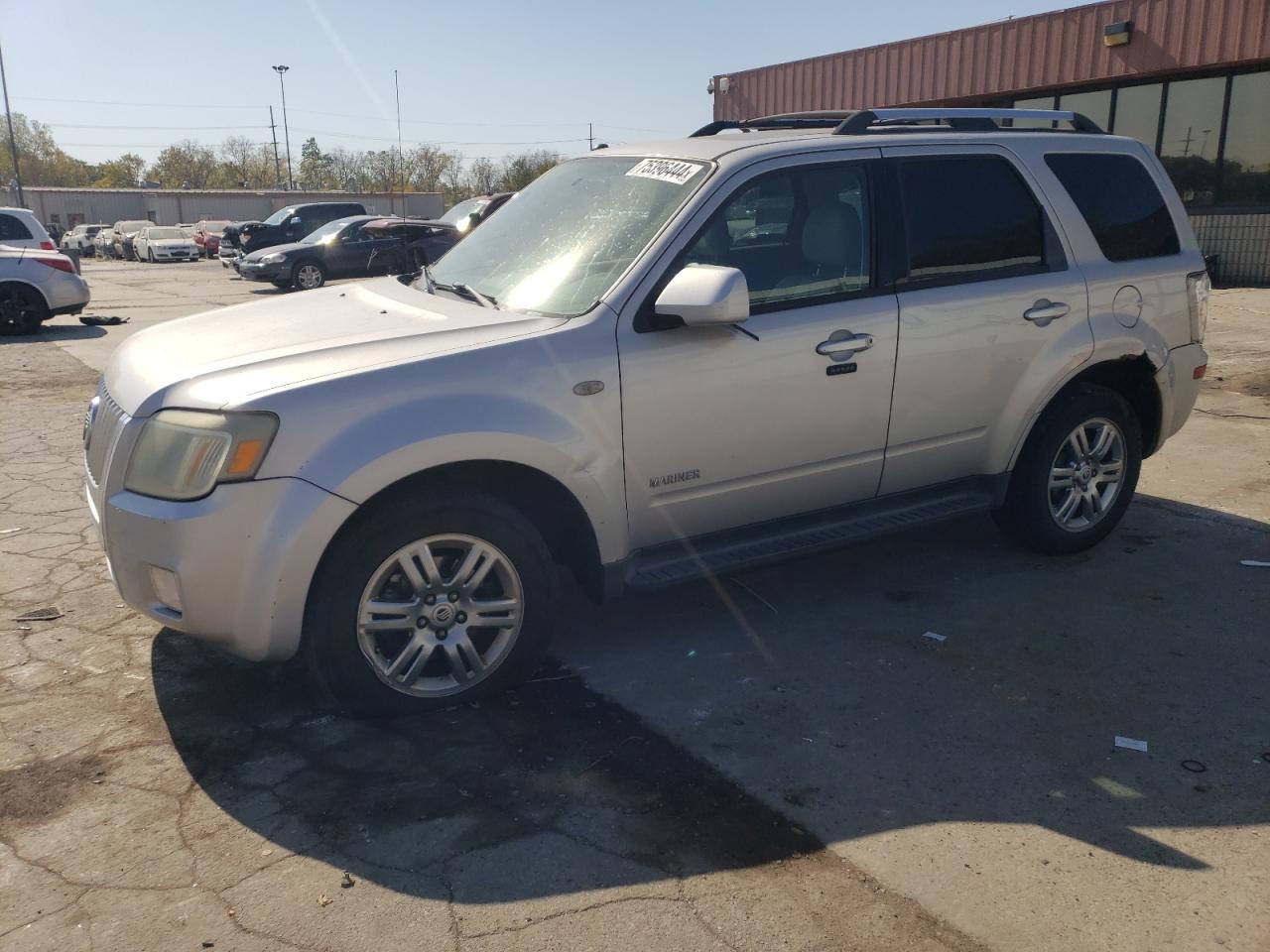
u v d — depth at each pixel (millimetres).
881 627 4160
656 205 3846
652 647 4000
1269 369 9180
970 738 3330
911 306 4082
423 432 3166
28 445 6992
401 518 3236
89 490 3619
